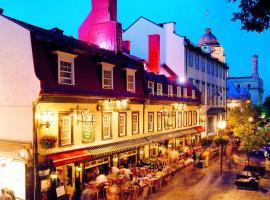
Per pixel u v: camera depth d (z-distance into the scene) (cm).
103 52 2192
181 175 2359
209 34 5588
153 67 3044
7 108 1608
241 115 3809
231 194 1861
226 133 3903
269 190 1952
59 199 1599
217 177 2292
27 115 1520
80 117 1730
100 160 1936
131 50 3769
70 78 1688
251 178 1975
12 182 1559
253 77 8900
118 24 2475
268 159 3020
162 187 2020
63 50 1623
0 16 1631
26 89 1514
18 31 1551
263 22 620
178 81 3253
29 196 1488
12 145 1538
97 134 1905
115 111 2048
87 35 2606
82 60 1791
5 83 1612
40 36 1588
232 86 6725
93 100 1850
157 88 2623
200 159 2684
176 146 3020
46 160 1503
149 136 2470
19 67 1543
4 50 1611
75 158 1639
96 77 1880
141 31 3712
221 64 4847
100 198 1727
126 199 1747
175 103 2902
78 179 1744
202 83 4009
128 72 2192
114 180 1778
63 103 1650
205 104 4075
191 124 3434
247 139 2295
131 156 2270
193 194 1861
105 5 2492
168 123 2769
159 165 2248
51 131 1578
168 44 3550
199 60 3928
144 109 2420
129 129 2238
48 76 1544
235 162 2877
